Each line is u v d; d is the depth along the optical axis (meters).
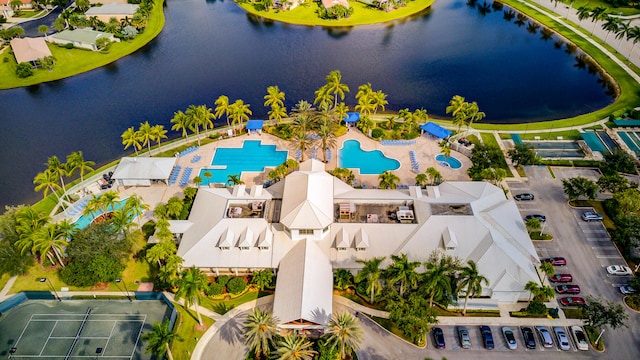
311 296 90.62
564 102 174.00
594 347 89.69
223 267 100.88
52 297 101.88
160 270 101.81
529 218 116.69
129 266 107.81
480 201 109.62
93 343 92.88
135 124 165.00
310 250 99.19
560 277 101.75
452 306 96.81
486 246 98.25
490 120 164.12
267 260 100.50
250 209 110.94
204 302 99.19
